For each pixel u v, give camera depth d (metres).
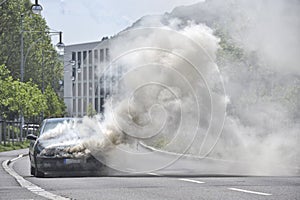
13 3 87.19
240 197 13.80
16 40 89.12
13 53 90.12
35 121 92.75
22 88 66.62
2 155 45.41
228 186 16.38
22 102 66.00
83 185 17.33
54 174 21.45
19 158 40.84
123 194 14.85
